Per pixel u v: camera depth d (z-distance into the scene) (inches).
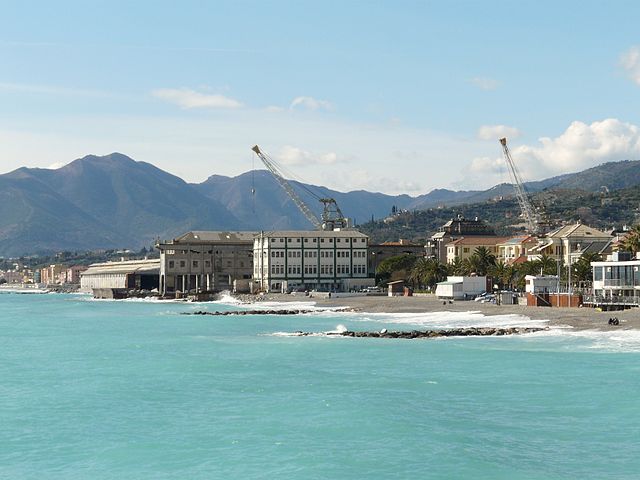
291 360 3892.7
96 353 4441.4
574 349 4020.7
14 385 3235.7
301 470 1957.4
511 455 2068.2
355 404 2691.9
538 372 3277.6
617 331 4825.3
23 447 2223.2
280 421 2464.3
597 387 2906.0
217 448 2170.3
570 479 1884.8
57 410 2696.9
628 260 6604.3
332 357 3976.4
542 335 4741.6
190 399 2869.1
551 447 2140.7
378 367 3563.0
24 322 7746.1
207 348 4579.2
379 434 2282.2
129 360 4055.1
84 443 2256.4
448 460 2026.3
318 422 2436.0
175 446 2202.3
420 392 2898.6
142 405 2770.7
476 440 2210.9
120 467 2023.9
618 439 2209.6
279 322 6845.5
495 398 2755.9
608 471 1940.2
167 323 7106.3
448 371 3383.4
